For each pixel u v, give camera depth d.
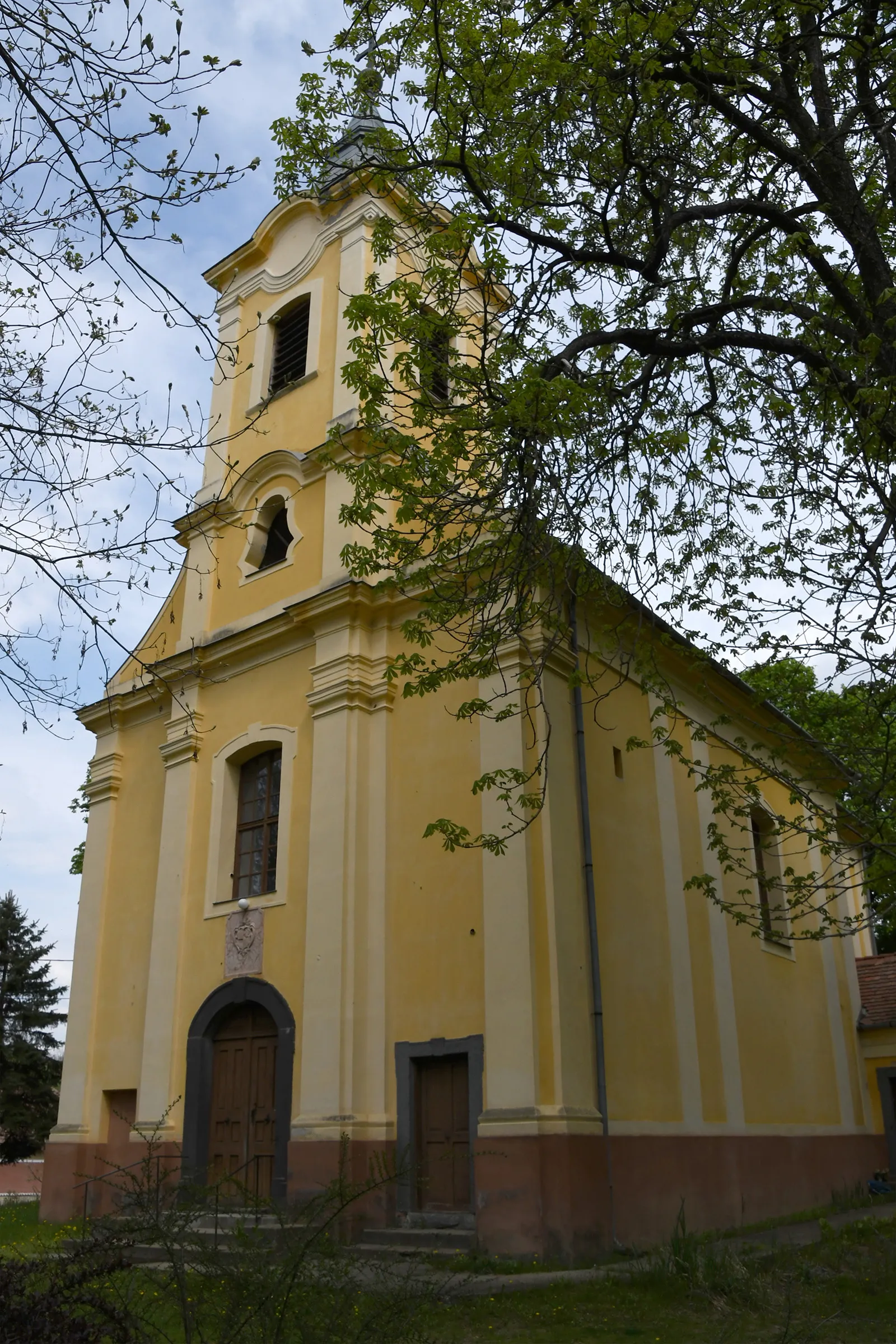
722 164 10.30
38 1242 6.49
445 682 11.50
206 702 16.28
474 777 12.80
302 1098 12.55
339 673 14.19
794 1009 17.91
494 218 9.35
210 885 14.96
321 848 13.48
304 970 13.21
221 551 17.25
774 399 8.98
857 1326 8.35
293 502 16.39
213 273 19.80
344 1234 11.45
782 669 14.31
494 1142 10.91
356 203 17.94
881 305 9.04
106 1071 15.73
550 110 9.79
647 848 14.11
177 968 14.82
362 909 13.07
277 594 15.93
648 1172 12.01
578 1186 10.66
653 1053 12.94
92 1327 4.61
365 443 15.63
